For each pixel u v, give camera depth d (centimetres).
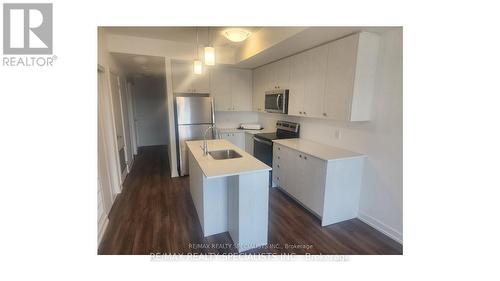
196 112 412
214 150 279
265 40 302
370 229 249
